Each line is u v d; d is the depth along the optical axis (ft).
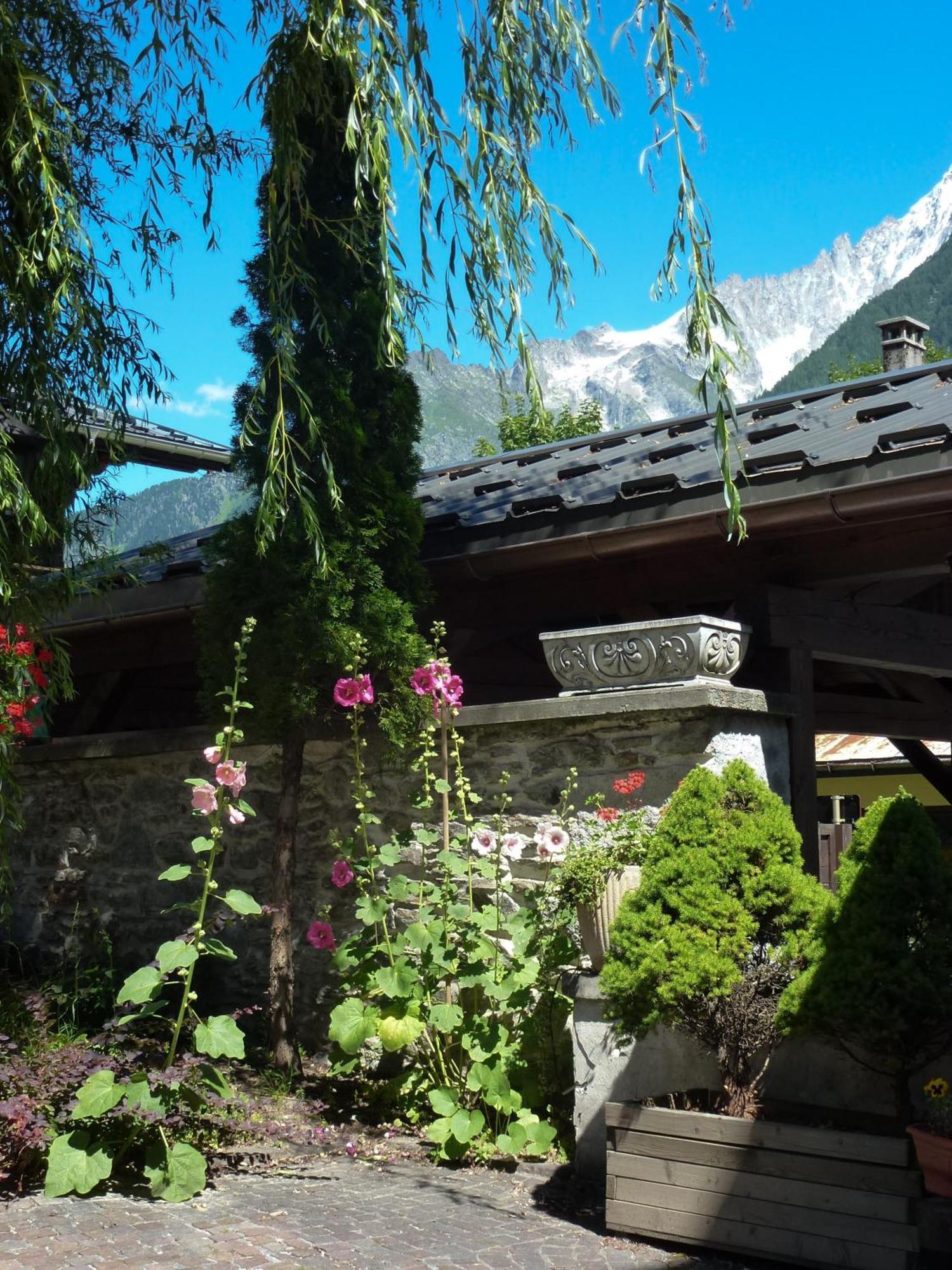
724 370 14.03
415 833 17.65
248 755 22.61
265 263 19.97
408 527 20.63
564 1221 13.38
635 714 17.03
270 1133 15.70
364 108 15.26
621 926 13.51
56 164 17.54
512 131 16.42
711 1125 12.23
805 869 17.62
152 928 23.82
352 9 15.87
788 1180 11.68
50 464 18.74
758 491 17.95
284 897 20.17
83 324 18.20
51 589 20.11
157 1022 21.89
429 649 19.94
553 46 16.33
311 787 21.61
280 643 19.34
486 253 15.53
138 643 27.99
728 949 12.89
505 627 23.50
